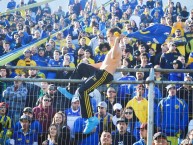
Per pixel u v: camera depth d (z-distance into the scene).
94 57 17.73
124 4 27.17
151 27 9.90
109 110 11.19
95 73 8.70
